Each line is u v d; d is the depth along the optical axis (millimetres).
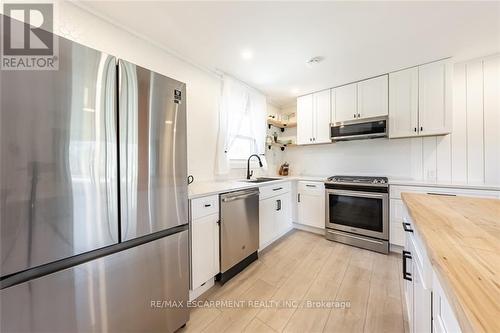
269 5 1438
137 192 1084
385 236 2379
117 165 1000
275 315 1455
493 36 1784
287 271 2031
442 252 548
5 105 703
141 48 1811
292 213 3244
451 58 2152
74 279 861
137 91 1084
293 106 3889
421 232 705
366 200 2516
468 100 2254
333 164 3389
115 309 995
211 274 1720
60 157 817
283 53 2072
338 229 2734
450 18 1552
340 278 1893
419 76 2326
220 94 2572
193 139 2283
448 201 1173
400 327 1328
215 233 1767
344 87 2891
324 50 2014
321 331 1313
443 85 2195
